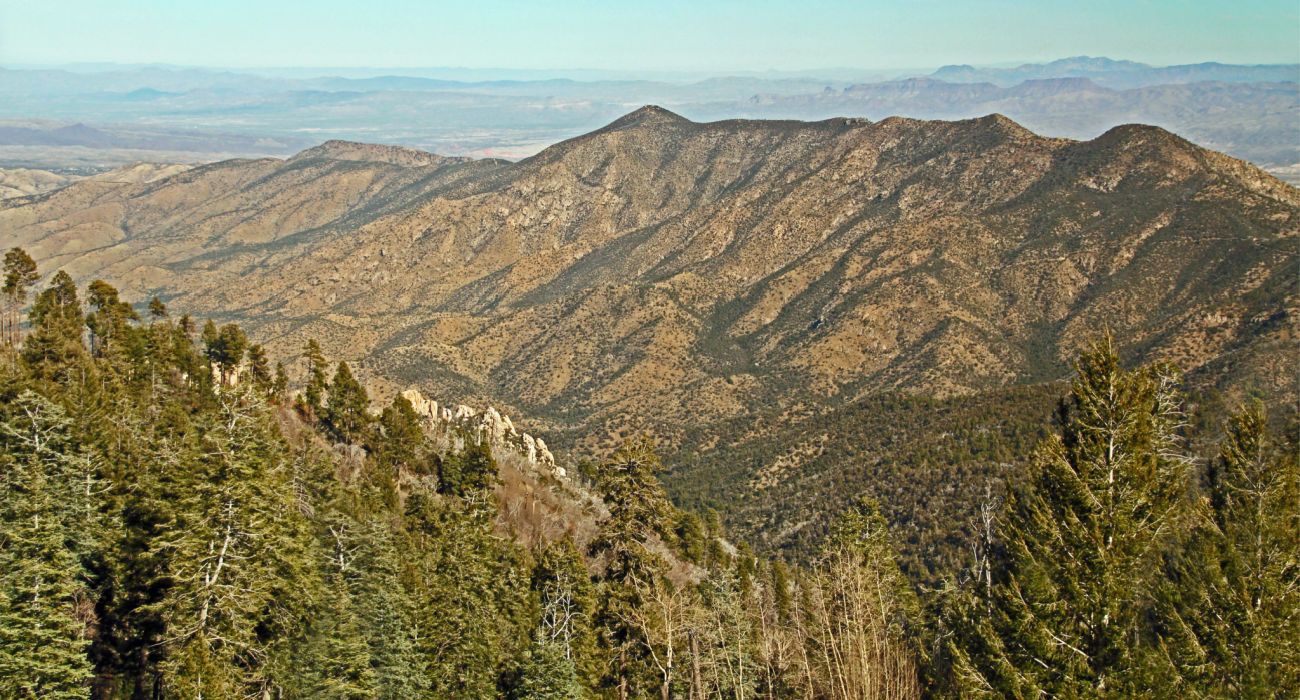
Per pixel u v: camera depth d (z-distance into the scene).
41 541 32.66
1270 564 25.72
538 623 49.12
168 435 55.12
